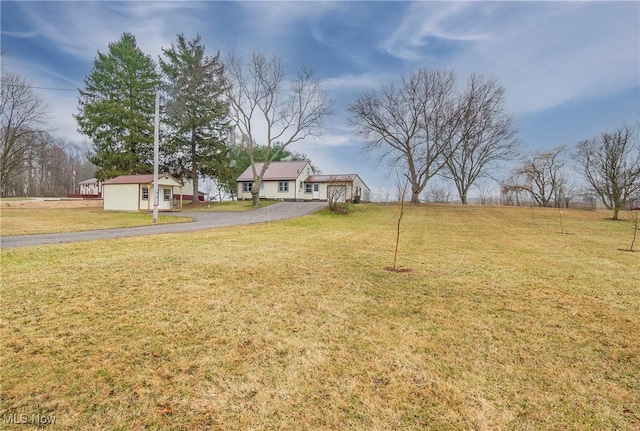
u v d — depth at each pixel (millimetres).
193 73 30297
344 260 7211
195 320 3639
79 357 2779
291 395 2344
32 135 30500
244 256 7168
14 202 27281
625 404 2340
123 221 15391
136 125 29625
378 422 2076
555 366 2857
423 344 3223
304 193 36906
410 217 21641
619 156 25766
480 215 23641
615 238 13086
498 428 2057
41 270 5496
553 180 38031
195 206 29250
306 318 3812
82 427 1966
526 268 6941
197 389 2385
